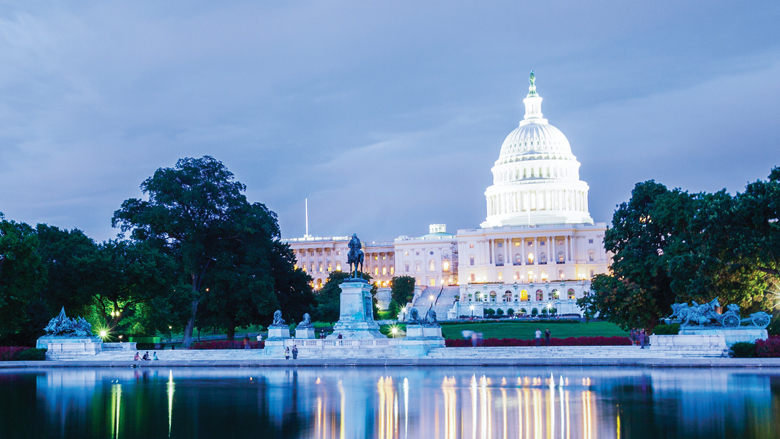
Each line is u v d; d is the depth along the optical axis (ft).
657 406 99.76
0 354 214.28
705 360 161.48
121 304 277.85
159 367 192.54
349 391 122.62
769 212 201.26
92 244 276.82
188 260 305.12
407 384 132.36
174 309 278.67
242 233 315.37
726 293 208.03
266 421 93.91
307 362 186.60
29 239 219.61
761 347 169.78
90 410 105.60
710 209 205.77
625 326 258.16
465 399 109.70
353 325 226.79
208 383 141.38
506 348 194.08
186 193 303.68
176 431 88.48
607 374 145.07
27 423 94.99
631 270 238.07
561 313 577.84
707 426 85.15
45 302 255.91
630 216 254.68
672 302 242.58
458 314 582.35
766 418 89.61
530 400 107.45
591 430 84.17
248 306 306.96
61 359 215.31
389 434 84.58
